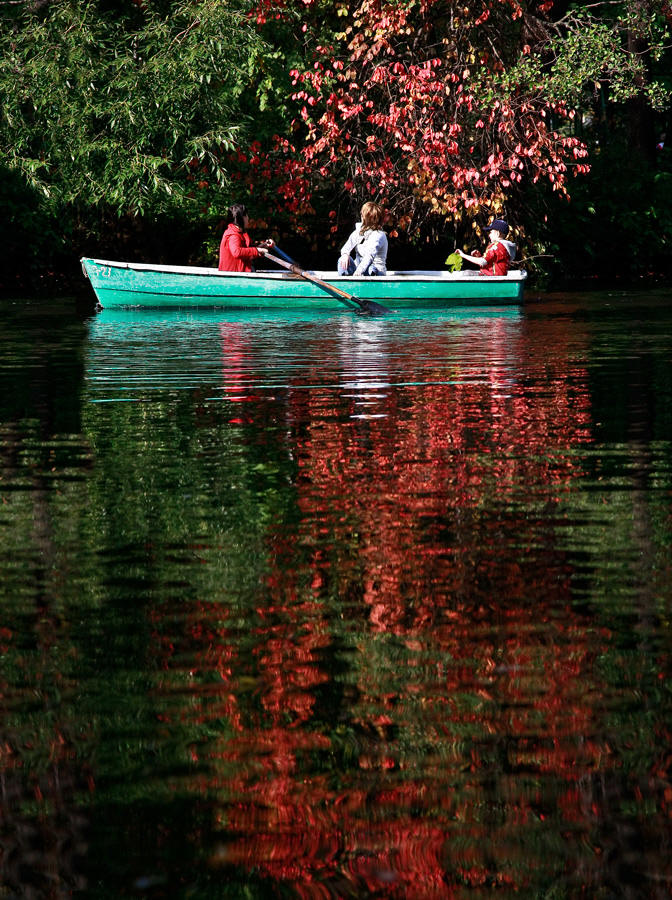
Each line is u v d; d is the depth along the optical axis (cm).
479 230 4819
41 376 2316
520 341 2892
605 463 1401
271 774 613
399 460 1441
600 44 4438
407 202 5062
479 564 983
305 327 3397
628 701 695
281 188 5012
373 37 4762
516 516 1147
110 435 1648
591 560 990
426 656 772
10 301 4544
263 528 1115
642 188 6203
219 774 616
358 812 575
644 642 792
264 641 805
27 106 4950
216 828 565
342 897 512
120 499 1245
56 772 620
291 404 1916
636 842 546
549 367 2353
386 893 514
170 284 4059
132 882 524
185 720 680
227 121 4916
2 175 5175
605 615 848
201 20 4731
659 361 2417
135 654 785
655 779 601
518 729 661
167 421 1766
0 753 645
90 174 4834
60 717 684
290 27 5047
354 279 4028
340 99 4738
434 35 4966
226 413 1834
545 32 4706
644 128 6919
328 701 704
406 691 716
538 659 766
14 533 1108
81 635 822
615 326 3272
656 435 1585
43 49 4797
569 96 4534
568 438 1573
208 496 1255
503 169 4859
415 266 5578
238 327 3419
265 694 714
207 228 5622
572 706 690
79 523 1144
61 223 5262
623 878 519
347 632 823
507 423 1702
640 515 1141
